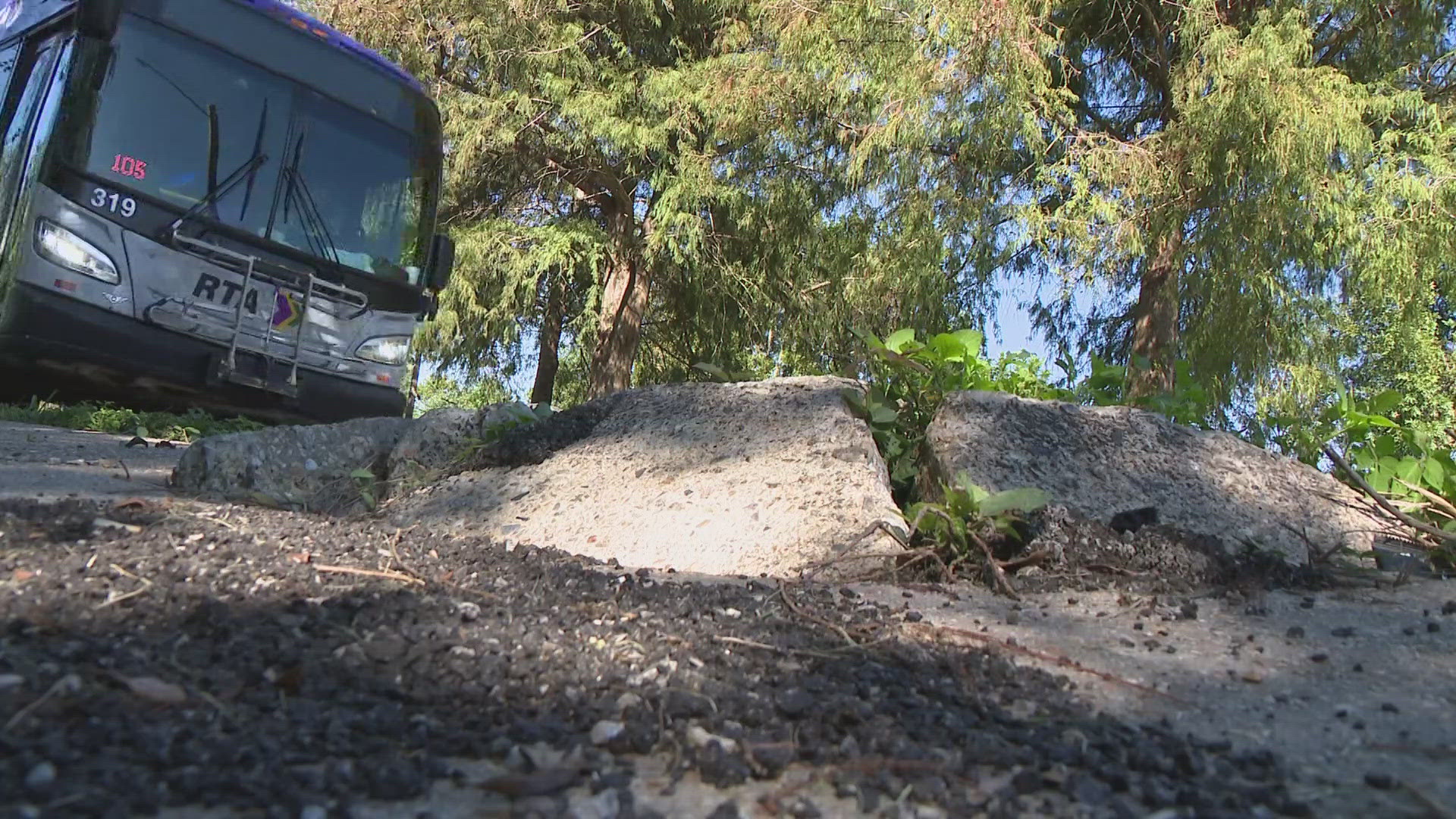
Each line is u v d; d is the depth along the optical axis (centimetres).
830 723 177
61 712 151
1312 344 1455
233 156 821
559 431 443
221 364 808
